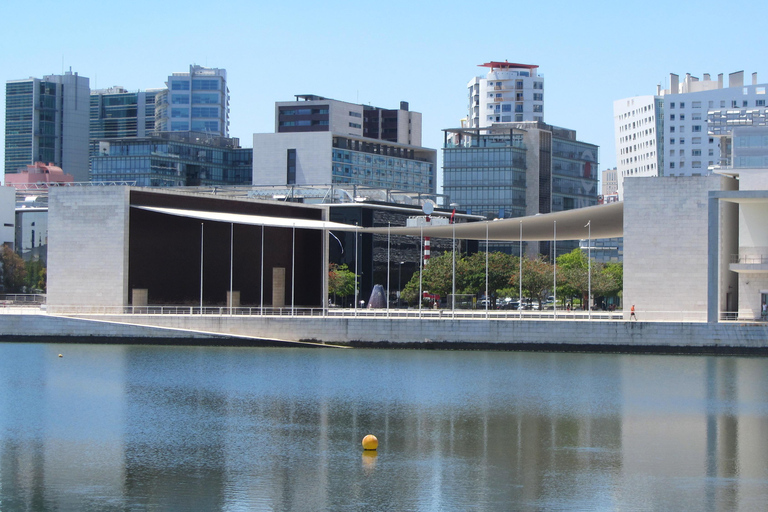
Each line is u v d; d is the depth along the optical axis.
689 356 65.00
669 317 69.81
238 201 83.31
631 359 64.12
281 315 73.12
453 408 47.44
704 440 40.72
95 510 31.19
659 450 38.94
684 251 69.69
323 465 36.44
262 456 37.75
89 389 52.72
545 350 66.88
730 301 72.00
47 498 32.41
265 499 32.34
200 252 80.19
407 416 45.47
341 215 107.88
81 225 76.06
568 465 36.56
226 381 55.53
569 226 82.69
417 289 99.94
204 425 43.31
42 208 103.31
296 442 40.06
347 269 105.00
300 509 31.34
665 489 33.53
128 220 75.75
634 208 70.38
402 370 59.59
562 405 48.28
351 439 40.66
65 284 76.31
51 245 76.50
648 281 70.12
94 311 75.69
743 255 68.50
